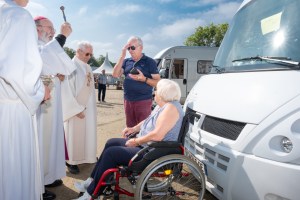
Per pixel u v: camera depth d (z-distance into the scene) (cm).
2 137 191
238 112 235
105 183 258
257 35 298
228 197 231
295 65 226
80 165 436
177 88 277
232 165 223
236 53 317
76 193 334
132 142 275
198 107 298
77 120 397
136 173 258
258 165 205
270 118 209
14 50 178
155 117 288
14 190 196
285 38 255
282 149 198
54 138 326
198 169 256
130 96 400
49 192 320
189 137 295
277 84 223
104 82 1598
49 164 326
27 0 204
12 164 194
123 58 410
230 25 374
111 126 815
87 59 404
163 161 246
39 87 202
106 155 266
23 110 200
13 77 178
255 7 333
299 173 186
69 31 322
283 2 285
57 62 285
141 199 246
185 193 277
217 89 286
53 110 323
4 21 178
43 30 293
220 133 249
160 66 1280
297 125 196
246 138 219
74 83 388
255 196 208
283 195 193
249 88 242
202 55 1297
